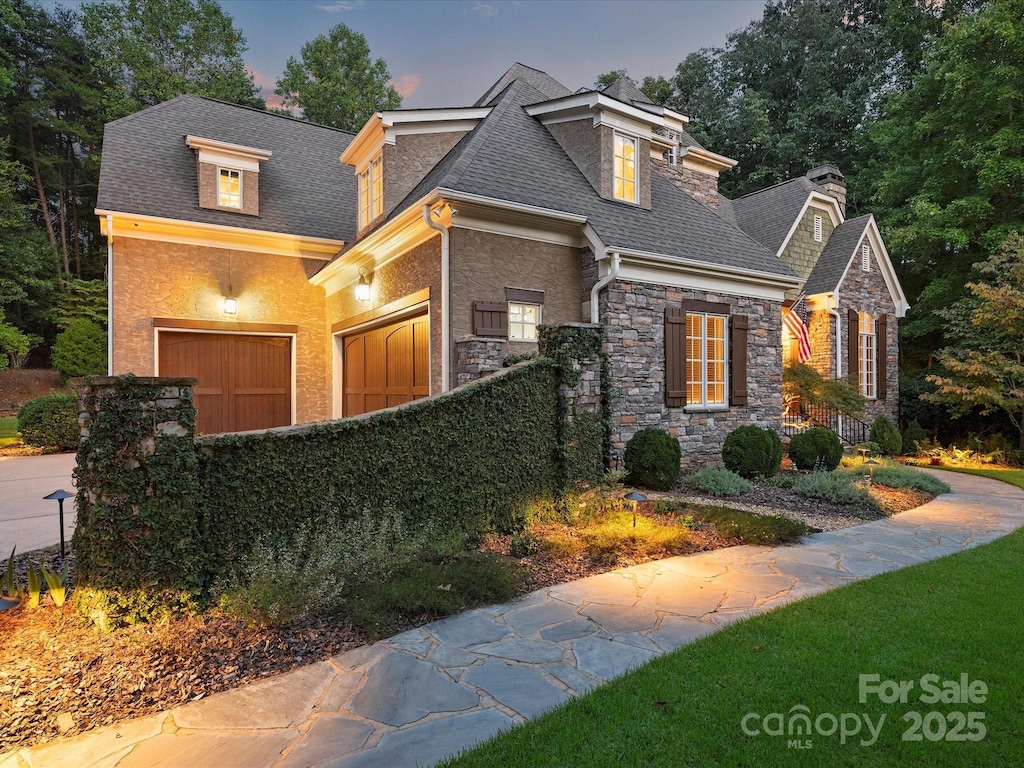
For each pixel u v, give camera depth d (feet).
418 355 29.91
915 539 19.97
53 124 85.20
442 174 28.89
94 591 12.18
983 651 10.90
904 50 84.23
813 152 88.99
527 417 21.33
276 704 9.53
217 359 39.14
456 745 8.31
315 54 92.89
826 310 48.06
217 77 88.69
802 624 12.15
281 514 15.02
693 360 32.89
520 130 33.24
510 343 27.09
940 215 52.60
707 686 9.69
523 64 45.57
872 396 51.65
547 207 27.53
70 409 39.50
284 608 12.51
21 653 11.12
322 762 7.95
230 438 14.16
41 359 91.97
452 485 18.81
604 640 11.77
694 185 49.98
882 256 53.47
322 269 39.45
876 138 63.93
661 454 26.55
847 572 16.22
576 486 22.47
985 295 42.93
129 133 41.14
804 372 42.80
